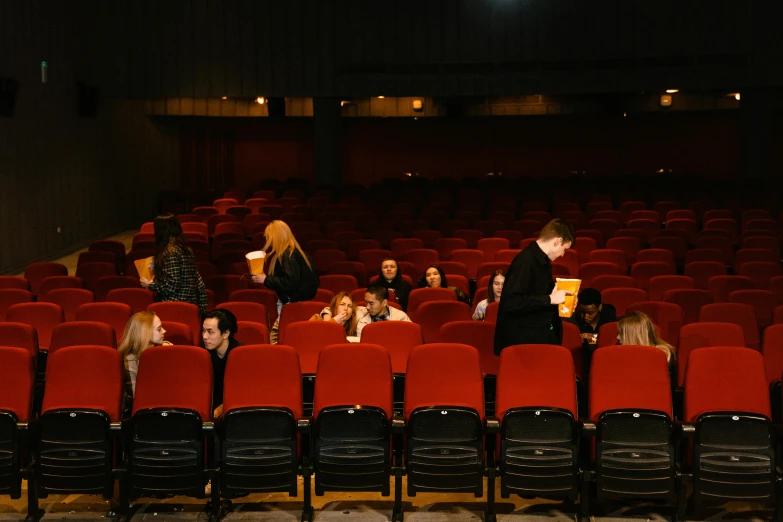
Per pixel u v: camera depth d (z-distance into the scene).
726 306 7.55
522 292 5.42
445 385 5.54
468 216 14.48
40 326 7.60
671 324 7.59
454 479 5.27
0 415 5.26
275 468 5.29
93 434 5.28
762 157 16.81
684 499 5.26
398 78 16.59
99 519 5.41
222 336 5.91
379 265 11.12
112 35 16.42
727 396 5.39
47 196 14.48
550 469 5.21
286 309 7.37
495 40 16.39
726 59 15.81
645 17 15.98
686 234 12.61
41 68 14.19
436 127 20.86
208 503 5.65
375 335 6.45
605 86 16.20
